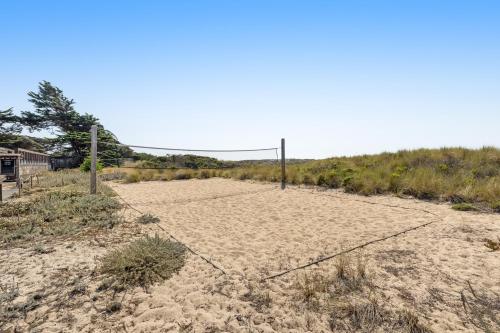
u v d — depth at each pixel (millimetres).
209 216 6473
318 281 3170
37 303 2752
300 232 5164
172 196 9289
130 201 8289
